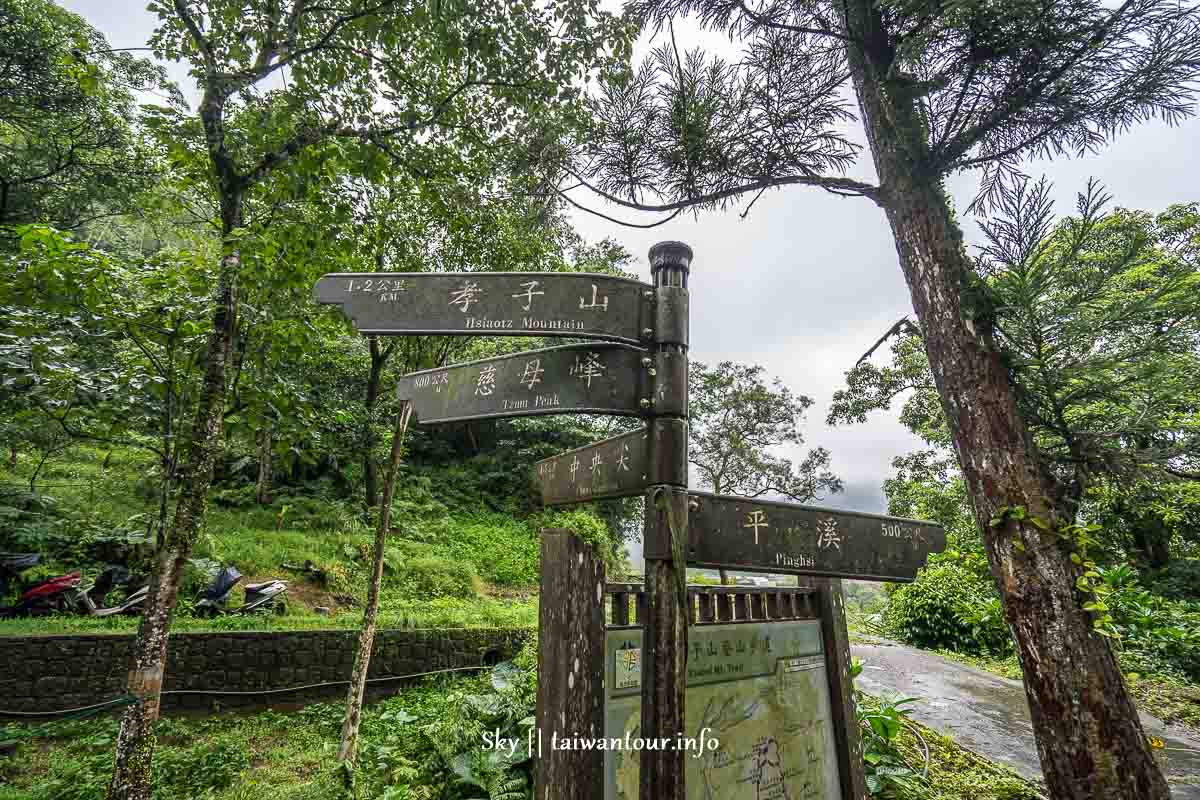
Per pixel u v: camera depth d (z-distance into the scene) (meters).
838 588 2.99
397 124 4.62
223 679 5.99
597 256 9.64
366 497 12.25
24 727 4.96
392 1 4.14
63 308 3.37
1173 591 9.50
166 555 3.18
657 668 1.47
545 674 1.52
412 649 7.05
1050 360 2.51
